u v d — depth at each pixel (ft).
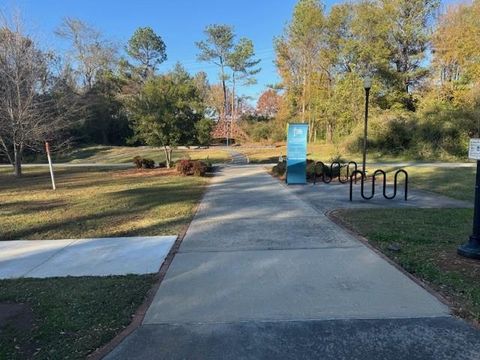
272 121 187.73
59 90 82.48
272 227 24.45
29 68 65.62
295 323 12.03
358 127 100.17
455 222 25.00
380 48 116.78
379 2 120.67
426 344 10.78
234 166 74.64
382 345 10.76
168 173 63.00
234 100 219.61
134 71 195.21
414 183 46.16
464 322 11.93
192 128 71.36
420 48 122.31
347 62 127.34
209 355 10.44
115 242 21.80
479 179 17.42
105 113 157.48
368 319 12.20
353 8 127.85
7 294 14.65
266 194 38.88
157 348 10.80
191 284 15.31
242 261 17.94
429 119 91.81
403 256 18.06
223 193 40.09
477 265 16.51
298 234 22.54
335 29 132.77
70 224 26.91
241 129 189.16
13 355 10.53
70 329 11.90
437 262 17.06
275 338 11.19
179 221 26.86
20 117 64.18
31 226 26.50
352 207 30.96
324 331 11.53
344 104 106.42
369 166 68.39
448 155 85.71
